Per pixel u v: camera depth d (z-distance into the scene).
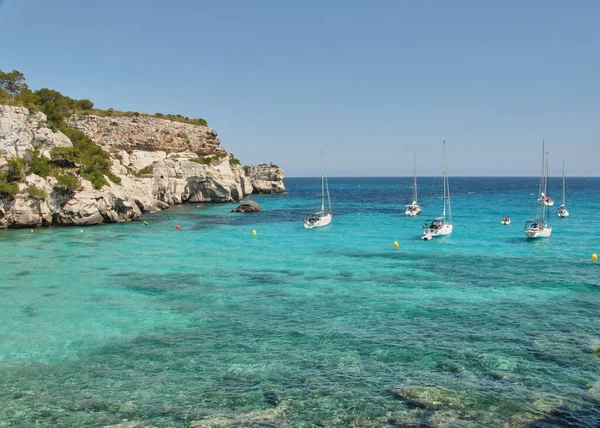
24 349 22.20
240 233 63.62
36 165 67.69
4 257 44.53
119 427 15.45
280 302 30.00
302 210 100.12
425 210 99.06
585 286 33.62
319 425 15.56
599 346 22.09
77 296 31.28
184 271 39.19
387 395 17.53
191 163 115.06
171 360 20.91
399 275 37.75
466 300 30.20
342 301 30.22
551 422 15.70
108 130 113.62
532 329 24.61
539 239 56.84
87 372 19.72
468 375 19.17
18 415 16.23
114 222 73.88
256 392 17.84
